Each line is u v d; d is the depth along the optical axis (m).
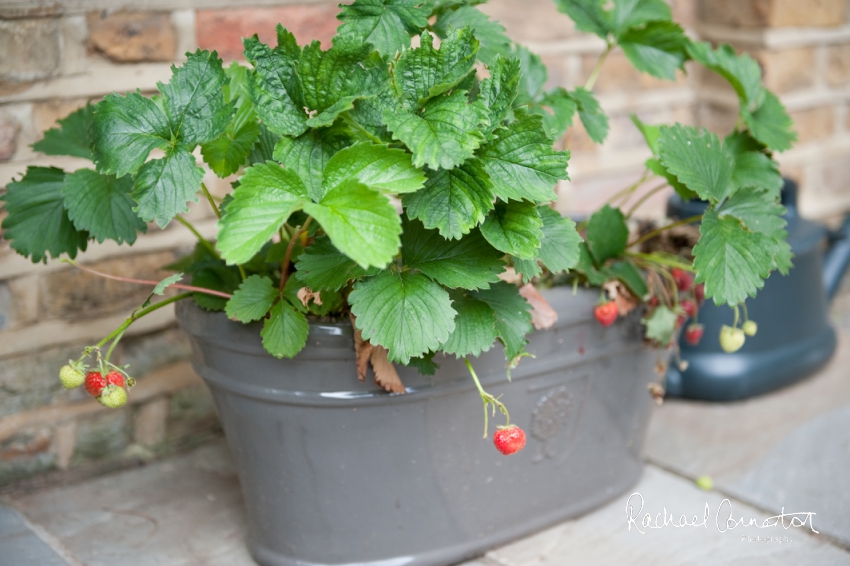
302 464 1.48
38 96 1.65
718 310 1.92
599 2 1.59
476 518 1.56
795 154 2.38
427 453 1.49
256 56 1.32
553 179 1.34
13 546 1.60
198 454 1.83
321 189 1.30
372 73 1.32
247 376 1.45
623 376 1.62
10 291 1.68
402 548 1.53
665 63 1.60
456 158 1.28
